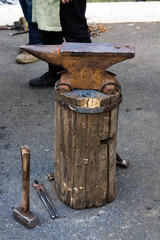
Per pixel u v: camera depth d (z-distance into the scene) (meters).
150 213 2.69
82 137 2.46
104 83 2.44
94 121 2.41
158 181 3.04
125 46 2.45
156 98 4.42
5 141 3.55
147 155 3.37
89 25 6.65
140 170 3.17
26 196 2.49
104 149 2.54
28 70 5.12
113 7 6.84
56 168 2.76
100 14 6.87
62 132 2.53
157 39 6.23
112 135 2.56
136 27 6.74
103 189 2.69
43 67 5.23
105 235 2.50
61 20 3.87
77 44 2.47
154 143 3.55
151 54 5.66
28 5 4.83
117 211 2.71
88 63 2.38
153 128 3.80
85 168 2.56
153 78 4.93
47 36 4.16
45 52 2.44
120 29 6.65
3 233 2.51
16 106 4.20
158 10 6.93
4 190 2.90
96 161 2.55
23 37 6.33
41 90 4.57
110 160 2.62
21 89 4.58
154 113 4.09
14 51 5.78
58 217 2.64
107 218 2.64
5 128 3.77
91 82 2.46
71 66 2.40
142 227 2.56
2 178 3.04
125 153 3.39
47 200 2.79
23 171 2.42
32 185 2.96
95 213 2.69
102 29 6.54
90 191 2.66
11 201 2.79
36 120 3.93
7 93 4.48
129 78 4.93
